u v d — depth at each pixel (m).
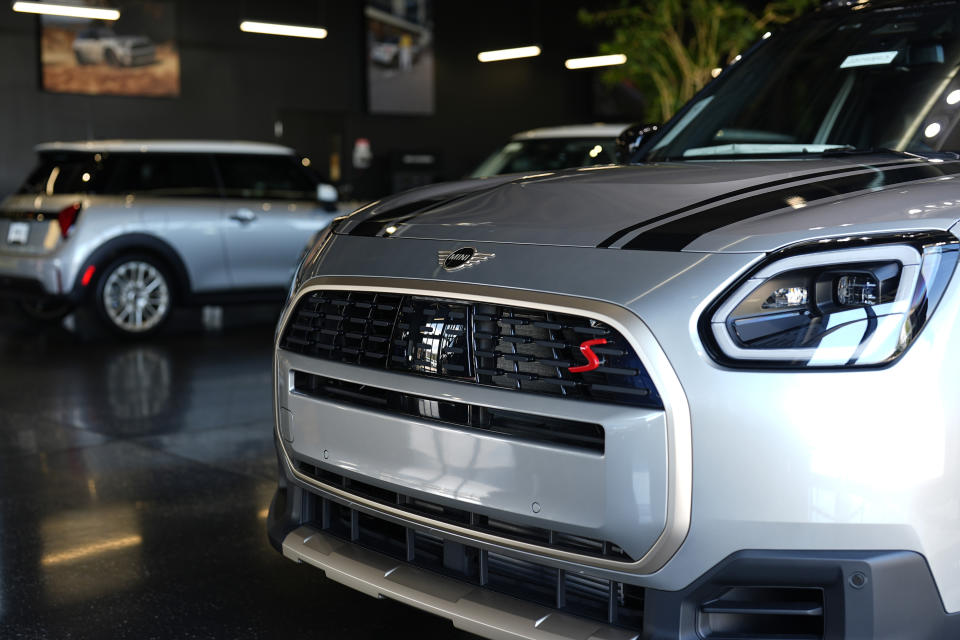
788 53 2.95
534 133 7.12
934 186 1.76
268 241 8.20
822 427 1.54
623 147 2.96
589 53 19.00
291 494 2.27
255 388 5.66
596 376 1.68
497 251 1.88
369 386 2.01
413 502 1.97
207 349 7.12
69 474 3.94
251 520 3.39
